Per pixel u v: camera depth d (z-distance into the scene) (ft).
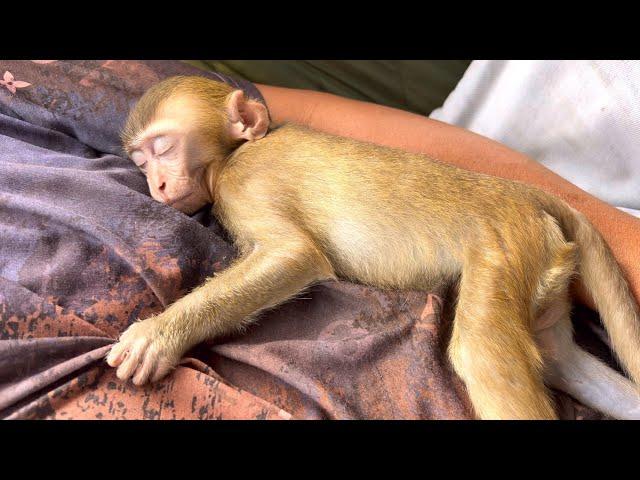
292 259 1.02
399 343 0.97
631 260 1.14
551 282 1.01
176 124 1.15
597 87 1.57
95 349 0.90
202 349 0.97
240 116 1.19
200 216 1.19
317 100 1.52
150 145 1.16
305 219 1.08
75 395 0.85
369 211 1.06
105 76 1.27
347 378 0.94
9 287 0.92
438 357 0.96
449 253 1.04
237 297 0.98
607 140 1.57
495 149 1.37
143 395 0.88
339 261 1.07
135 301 0.98
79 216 1.01
